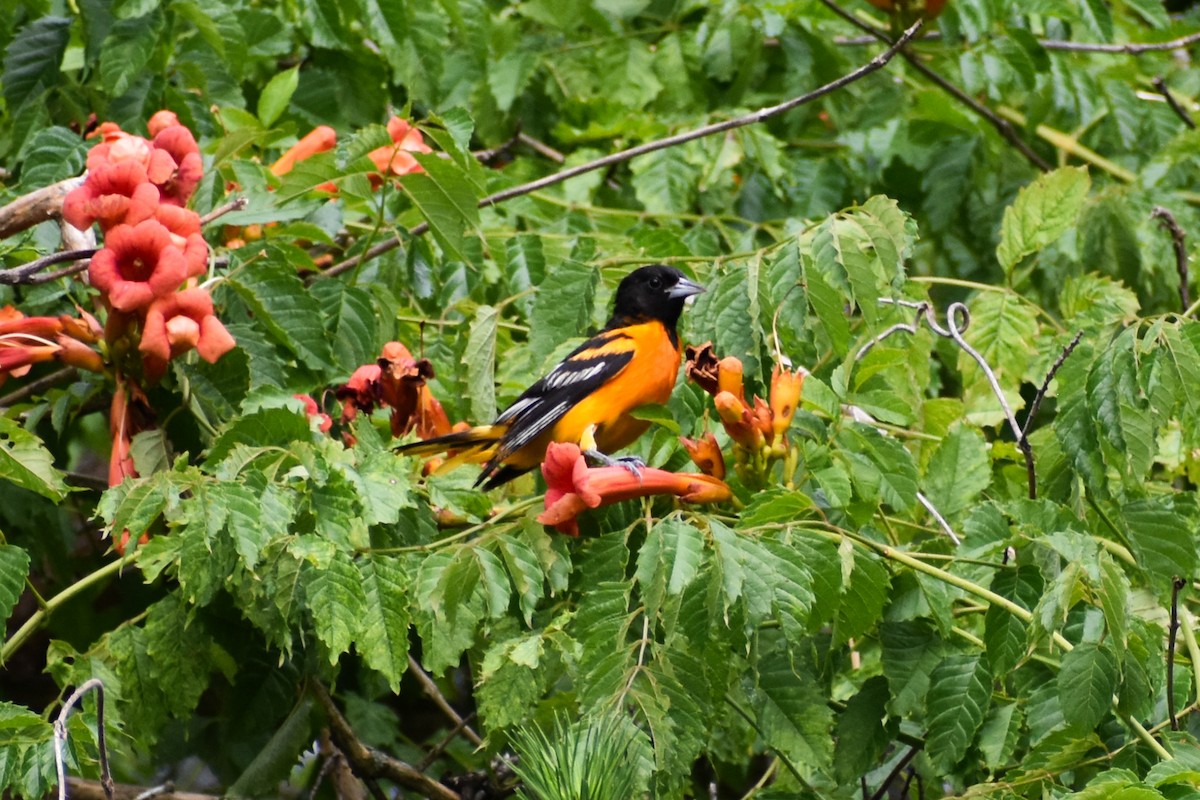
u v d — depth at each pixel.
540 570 8.62
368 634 8.34
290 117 14.33
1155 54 18.20
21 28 12.98
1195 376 8.70
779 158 15.20
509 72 15.77
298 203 10.48
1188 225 14.88
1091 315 10.23
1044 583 8.82
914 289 11.28
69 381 11.20
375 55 14.74
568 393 10.13
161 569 8.28
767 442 8.88
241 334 10.11
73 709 8.83
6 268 10.59
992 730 9.09
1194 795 7.48
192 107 12.92
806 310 9.23
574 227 13.88
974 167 15.84
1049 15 15.66
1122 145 16.84
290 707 10.20
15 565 8.55
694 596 8.22
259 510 8.05
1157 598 9.16
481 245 12.30
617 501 8.84
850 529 9.12
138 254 9.23
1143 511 9.10
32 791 7.75
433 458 10.05
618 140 15.80
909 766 10.70
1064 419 9.03
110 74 11.86
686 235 13.98
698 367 9.02
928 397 14.04
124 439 9.54
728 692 9.01
